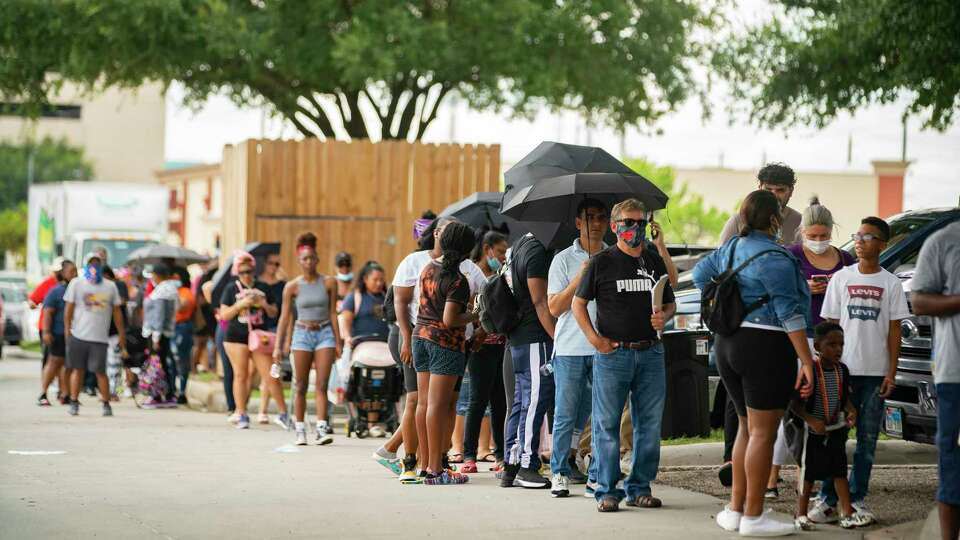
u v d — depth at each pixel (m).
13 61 41.56
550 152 16.22
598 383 13.23
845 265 13.85
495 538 11.80
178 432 21.94
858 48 24.22
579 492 14.62
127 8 38.81
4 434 21.19
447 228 15.04
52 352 27.41
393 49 40.22
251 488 14.88
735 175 100.81
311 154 29.30
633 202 13.06
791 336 11.49
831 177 94.00
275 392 22.64
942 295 10.34
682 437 17.34
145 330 27.67
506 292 14.63
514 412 15.28
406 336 15.77
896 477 16.30
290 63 41.69
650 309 13.18
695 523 12.58
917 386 14.45
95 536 11.71
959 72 21.12
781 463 13.12
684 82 44.50
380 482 15.52
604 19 42.69
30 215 56.50
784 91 27.20
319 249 29.31
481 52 41.50
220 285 25.17
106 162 120.31
